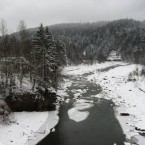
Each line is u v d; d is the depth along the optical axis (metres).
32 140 26.80
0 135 26.53
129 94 46.34
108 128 30.55
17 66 41.12
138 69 74.06
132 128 30.30
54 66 47.81
